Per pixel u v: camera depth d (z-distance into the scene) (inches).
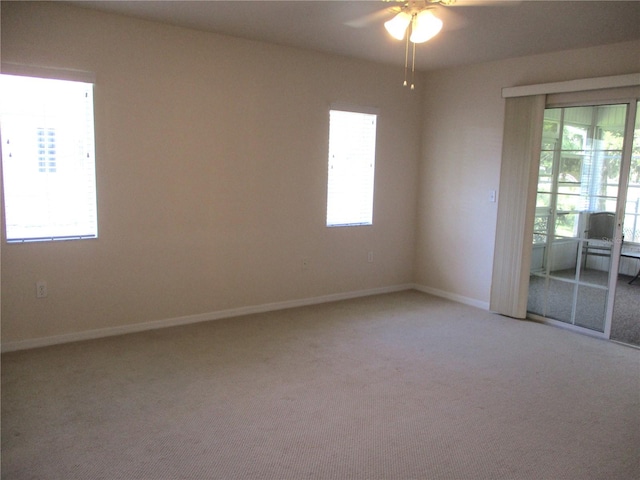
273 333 156.9
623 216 153.6
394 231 214.4
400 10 116.9
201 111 157.8
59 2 129.9
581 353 145.6
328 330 161.3
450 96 200.8
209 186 162.7
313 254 191.0
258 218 174.9
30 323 137.5
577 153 163.9
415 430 100.0
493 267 186.5
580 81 156.6
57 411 103.7
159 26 146.9
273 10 132.1
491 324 172.4
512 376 128.0
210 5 129.1
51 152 136.0
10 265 132.8
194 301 165.2
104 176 143.4
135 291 153.3
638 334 160.4
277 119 173.9
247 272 175.2
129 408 105.8
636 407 112.1
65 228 140.6
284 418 103.3
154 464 86.3
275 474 84.5
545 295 176.6
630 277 192.7
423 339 154.9
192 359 133.9
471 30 142.8
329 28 148.0
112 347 140.8
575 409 110.6
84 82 136.9
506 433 99.7
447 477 85.0
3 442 91.6
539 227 176.6
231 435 96.3
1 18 123.9
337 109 186.7
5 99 128.5
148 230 153.2
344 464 87.8
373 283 211.3
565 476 86.0
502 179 181.8
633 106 148.9
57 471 83.5
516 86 176.1
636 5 119.8
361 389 118.0
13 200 132.3
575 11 124.4
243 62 163.8
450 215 204.7
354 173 198.5
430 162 211.9
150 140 149.8
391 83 201.8
